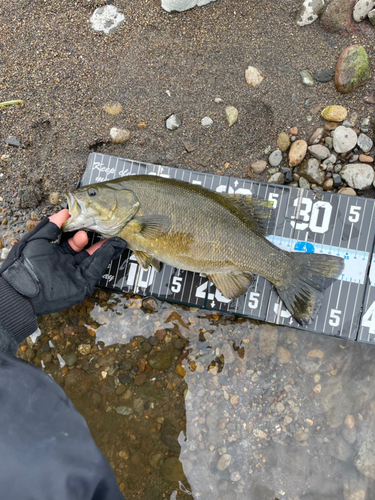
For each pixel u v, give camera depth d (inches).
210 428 21.7
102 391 22.0
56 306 19.8
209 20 22.8
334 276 20.9
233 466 21.5
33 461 13.2
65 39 22.9
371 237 21.7
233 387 22.1
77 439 14.0
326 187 22.5
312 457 21.5
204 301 22.0
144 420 21.8
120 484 21.3
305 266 20.9
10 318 18.3
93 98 22.9
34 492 12.8
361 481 21.1
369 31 22.6
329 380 22.0
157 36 22.9
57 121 22.9
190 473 21.4
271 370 22.2
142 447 21.6
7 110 22.8
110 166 22.4
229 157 22.9
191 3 22.5
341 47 22.6
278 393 22.0
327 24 22.5
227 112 22.8
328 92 22.7
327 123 22.5
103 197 19.9
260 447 21.6
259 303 21.9
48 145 22.9
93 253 20.7
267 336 22.2
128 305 22.5
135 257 22.1
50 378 15.0
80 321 22.5
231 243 20.1
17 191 22.9
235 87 22.9
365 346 22.1
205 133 22.9
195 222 19.8
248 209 20.5
